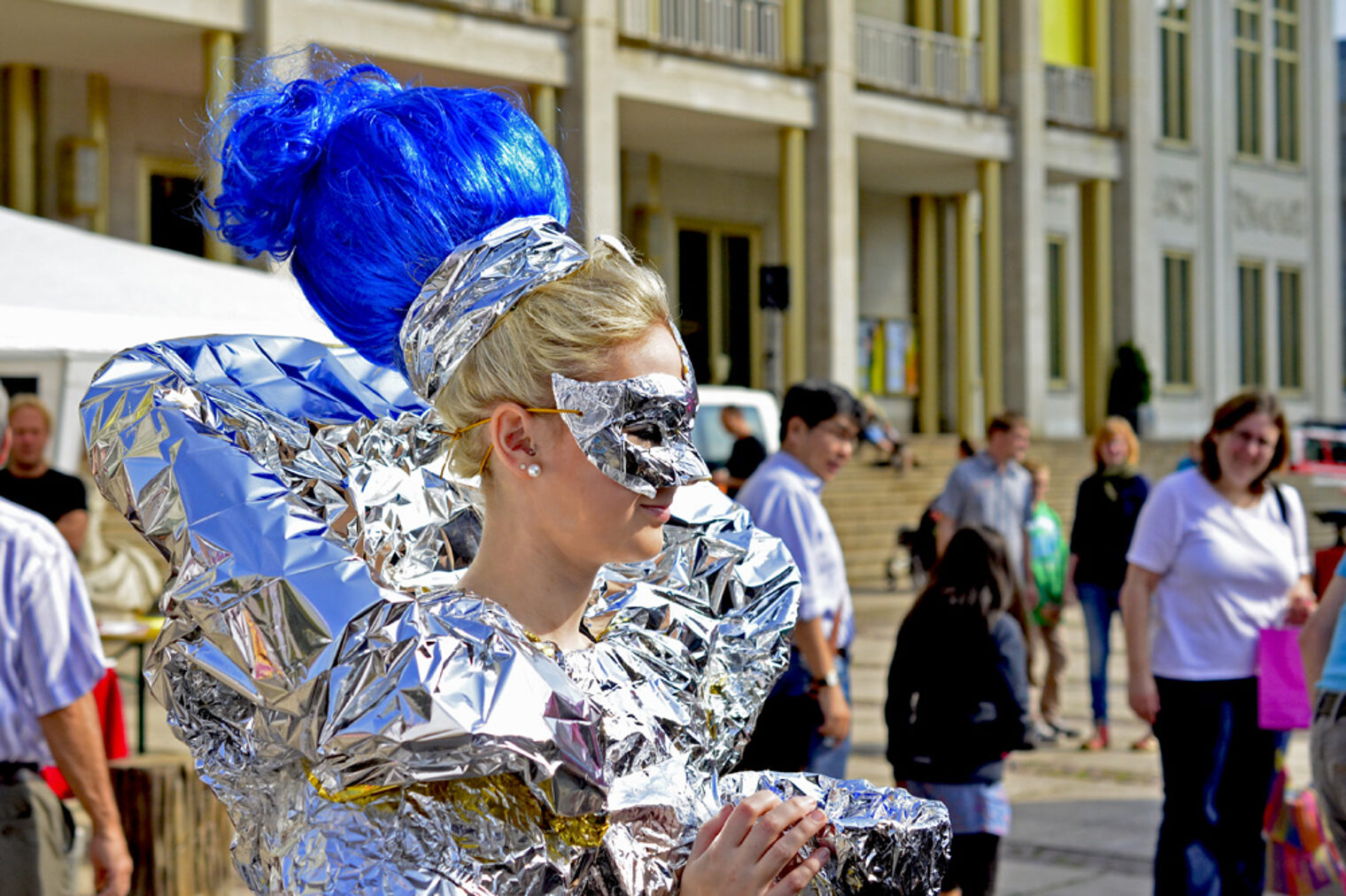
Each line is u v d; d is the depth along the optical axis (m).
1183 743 4.44
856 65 20.66
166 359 1.29
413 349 1.30
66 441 7.88
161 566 9.34
